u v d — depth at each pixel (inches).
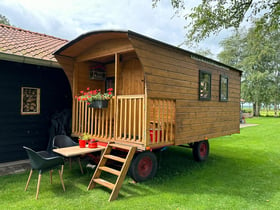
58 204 119.0
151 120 201.5
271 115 1179.9
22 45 220.7
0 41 210.2
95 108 183.5
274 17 182.1
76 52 200.5
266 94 893.2
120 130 165.9
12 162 200.5
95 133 183.6
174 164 215.6
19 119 207.5
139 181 155.9
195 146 222.4
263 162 229.9
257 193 145.9
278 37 841.5
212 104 225.8
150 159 163.5
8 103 199.8
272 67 924.6
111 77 237.8
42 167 126.0
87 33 164.9
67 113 230.2
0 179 155.6
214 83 229.6
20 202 120.3
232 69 267.3
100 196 131.3
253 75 884.0
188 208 119.7
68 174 171.5
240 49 999.0
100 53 185.5
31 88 215.5
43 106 225.3
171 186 153.0
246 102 977.5
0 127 195.5
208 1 191.0
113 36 167.3
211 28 197.2
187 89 187.9
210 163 222.8
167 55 166.1
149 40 149.6
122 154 178.4
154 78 152.9
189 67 191.2
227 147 316.2
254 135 438.0
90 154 185.6
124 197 131.1
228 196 139.3
